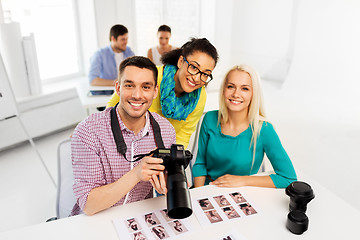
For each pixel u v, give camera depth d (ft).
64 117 11.98
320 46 15.72
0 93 8.34
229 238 3.76
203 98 5.76
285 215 4.17
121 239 3.68
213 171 5.67
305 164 9.93
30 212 7.76
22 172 9.45
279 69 17.69
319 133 12.09
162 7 15.87
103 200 3.89
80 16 13.66
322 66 15.79
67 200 4.67
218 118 5.44
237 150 5.32
